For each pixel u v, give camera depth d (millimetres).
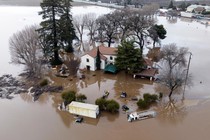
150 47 75312
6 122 36312
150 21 72062
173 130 34719
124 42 52406
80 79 51906
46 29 55719
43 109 40219
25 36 53531
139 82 50656
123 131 34312
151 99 41688
